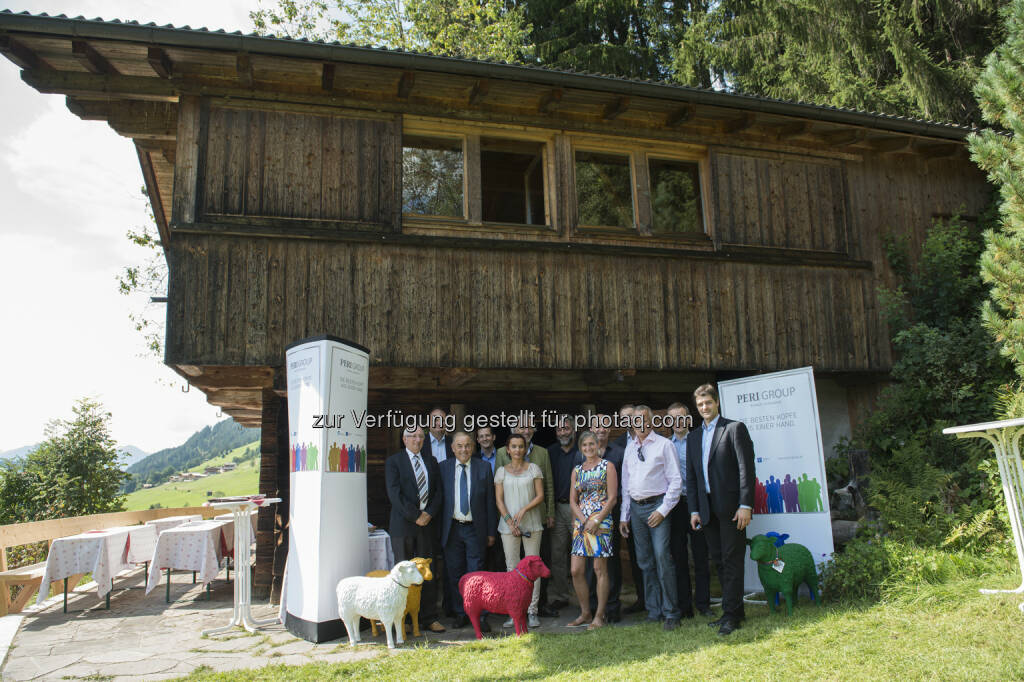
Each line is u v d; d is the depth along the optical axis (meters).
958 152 10.45
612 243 8.89
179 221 7.38
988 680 3.75
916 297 10.05
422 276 8.03
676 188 9.44
